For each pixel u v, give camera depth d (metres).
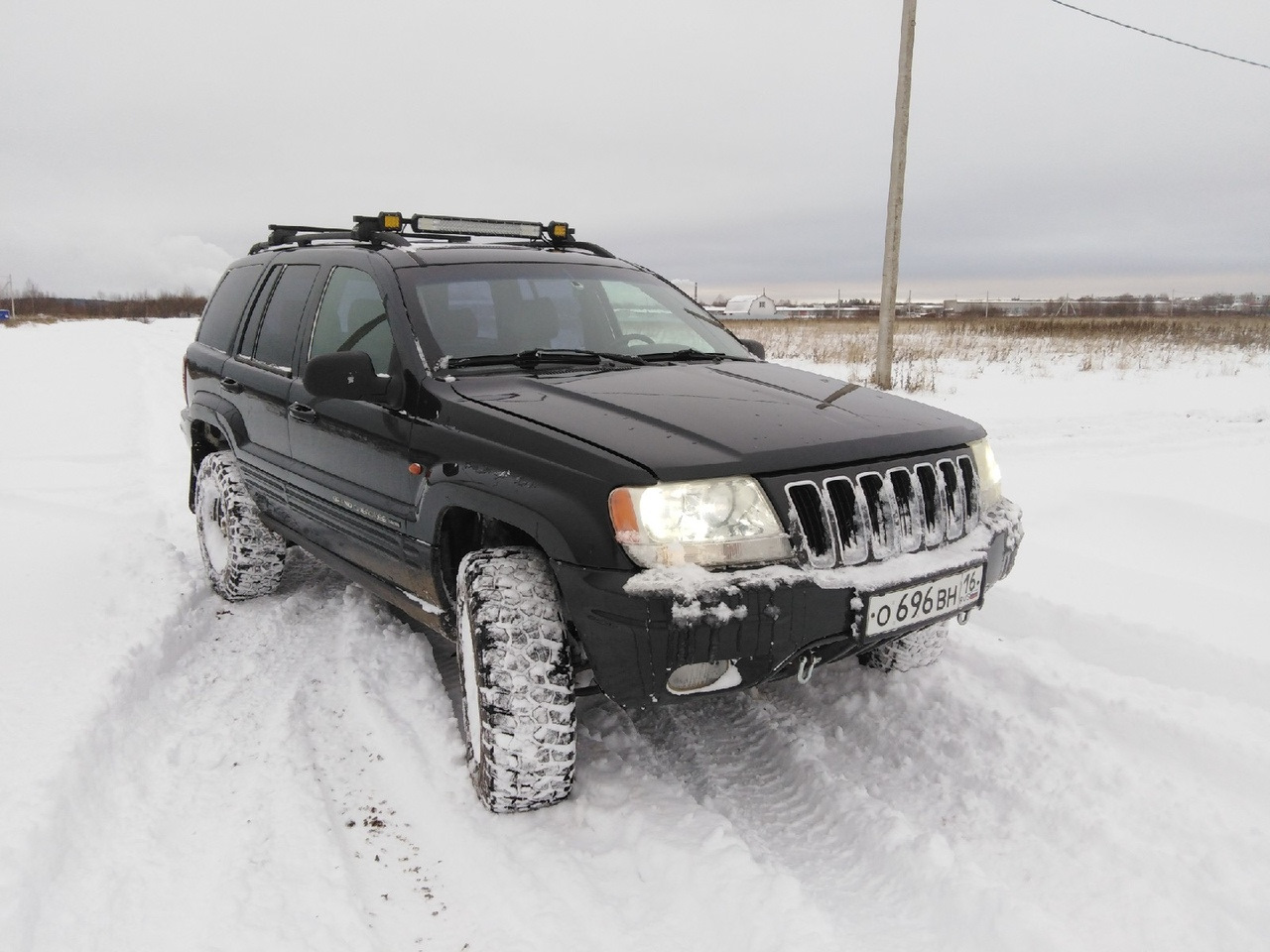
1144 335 24.39
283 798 2.68
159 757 2.94
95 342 24.78
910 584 2.48
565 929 2.15
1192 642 3.49
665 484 2.30
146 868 2.36
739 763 2.96
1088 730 3.03
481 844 2.47
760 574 2.30
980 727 3.06
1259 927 2.08
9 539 5.16
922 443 2.74
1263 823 2.49
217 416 4.51
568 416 2.64
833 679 3.51
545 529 2.43
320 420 3.53
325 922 2.16
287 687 3.46
